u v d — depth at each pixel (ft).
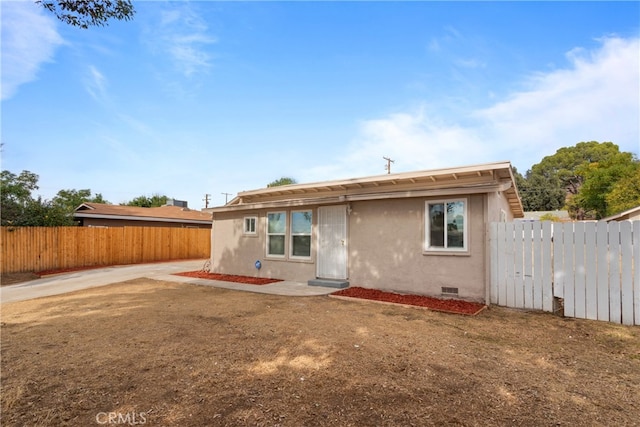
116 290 33.99
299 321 20.81
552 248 22.79
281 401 10.65
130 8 16.87
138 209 85.81
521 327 19.56
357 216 33.22
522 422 9.41
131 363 14.08
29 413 10.05
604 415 9.82
